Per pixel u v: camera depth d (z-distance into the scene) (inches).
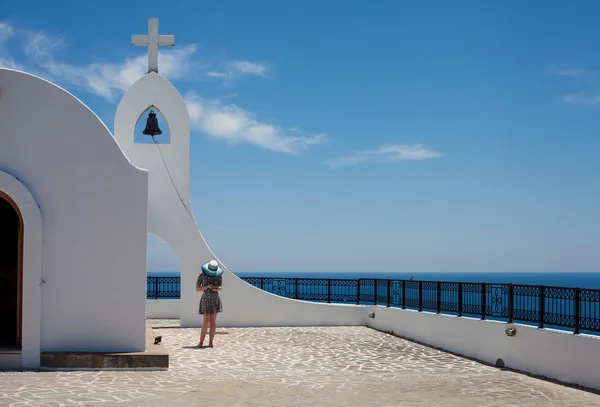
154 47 704.4
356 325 730.8
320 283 759.1
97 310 424.8
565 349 403.9
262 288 771.4
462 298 538.3
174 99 696.4
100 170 430.6
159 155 692.1
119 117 687.1
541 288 437.1
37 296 412.5
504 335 467.5
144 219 434.9
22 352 406.9
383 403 329.1
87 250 425.7
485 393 362.3
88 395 328.5
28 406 299.7
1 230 610.5
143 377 390.3
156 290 776.3
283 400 331.3
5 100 418.6
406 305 646.5
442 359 501.7
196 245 693.3
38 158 422.3
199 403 318.0
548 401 342.3
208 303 543.2
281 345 564.1
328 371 435.2
